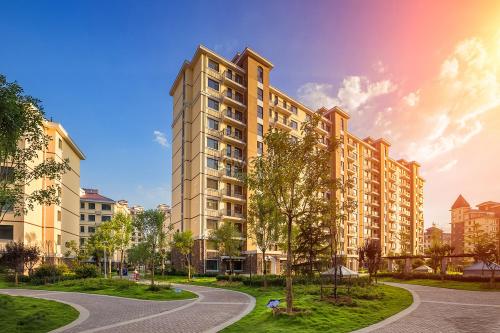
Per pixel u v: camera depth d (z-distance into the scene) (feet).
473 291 99.09
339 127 279.28
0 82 45.39
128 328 48.60
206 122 191.93
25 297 78.48
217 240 153.99
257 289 99.40
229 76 206.80
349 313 56.39
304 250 70.64
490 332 45.44
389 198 348.79
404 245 337.11
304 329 45.50
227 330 46.34
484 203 447.42
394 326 48.73
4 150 49.52
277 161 56.59
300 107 249.34
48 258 162.09
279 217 90.07
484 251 116.57
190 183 198.49
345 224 270.87
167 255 228.22
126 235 176.45
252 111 208.44
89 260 228.02
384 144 345.31
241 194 201.46
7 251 123.24
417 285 123.03
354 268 268.62
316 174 57.26
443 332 45.24
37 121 51.98
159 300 79.71
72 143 196.44
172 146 232.32
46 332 46.62
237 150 204.64
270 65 221.87
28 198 58.23
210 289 108.47
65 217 191.52
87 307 68.54
